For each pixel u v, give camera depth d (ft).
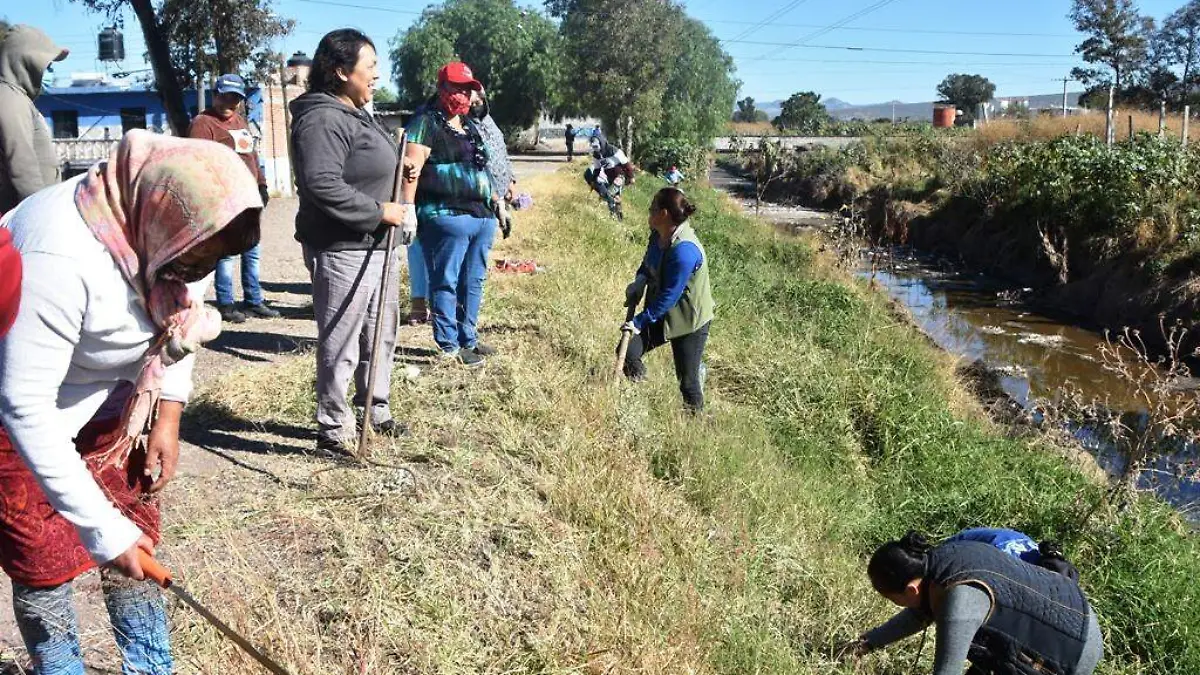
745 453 20.83
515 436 17.15
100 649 10.26
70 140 93.91
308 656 10.46
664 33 124.77
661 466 18.53
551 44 166.09
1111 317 49.16
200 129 23.62
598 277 34.17
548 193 66.49
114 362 7.86
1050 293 55.88
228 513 13.39
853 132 182.80
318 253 14.80
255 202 7.51
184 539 12.60
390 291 16.05
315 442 16.34
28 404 7.18
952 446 25.40
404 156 16.07
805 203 113.29
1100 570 18.93
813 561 17.20
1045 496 21.74
